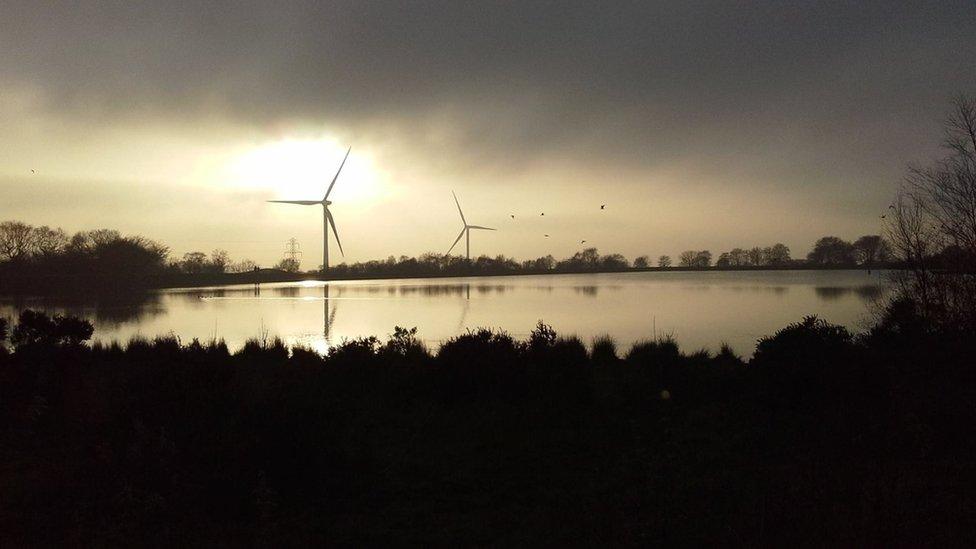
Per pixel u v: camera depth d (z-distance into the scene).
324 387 13.30
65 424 11.22
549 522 7.48
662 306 52.00
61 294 81.38
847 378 12.48
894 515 6.90
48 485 8.34
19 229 102.75
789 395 12.70
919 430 10.03
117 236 103.94
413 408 13.22
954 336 16.03
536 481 9.01
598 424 11.95
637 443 10.79
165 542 6.92
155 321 41.34
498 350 15.15
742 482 8.59
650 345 19.88
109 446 8.93
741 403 13.23
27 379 12.58
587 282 118.81
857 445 9.91
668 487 8.53
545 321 39.47
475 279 153.12
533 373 14.04
